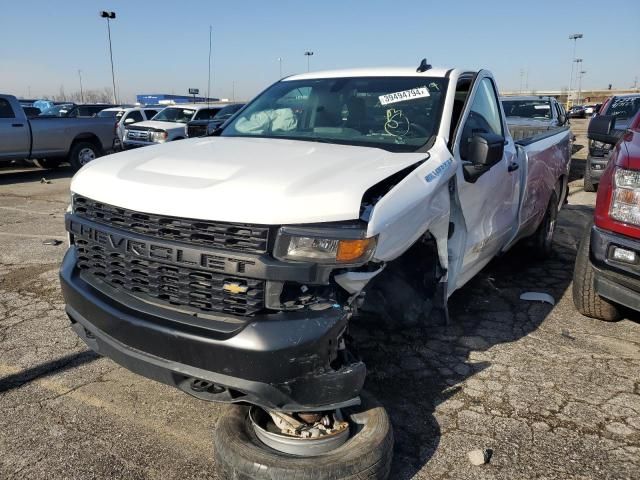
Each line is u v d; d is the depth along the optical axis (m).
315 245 2.38
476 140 3.44
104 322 2.73
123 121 19.66
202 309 2.54
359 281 2.51
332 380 2.40
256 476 2.34
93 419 3.12
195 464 2.78
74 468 2.72
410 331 4.27
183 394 3.40
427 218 3.01
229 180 2.62
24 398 3.31
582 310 4.59
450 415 3.23
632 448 2.96
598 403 3.38
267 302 2.39
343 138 3.70
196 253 2.47
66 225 3.08
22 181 12.73
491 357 3.93
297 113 4.11
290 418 2.49
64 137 13.54
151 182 2.70
